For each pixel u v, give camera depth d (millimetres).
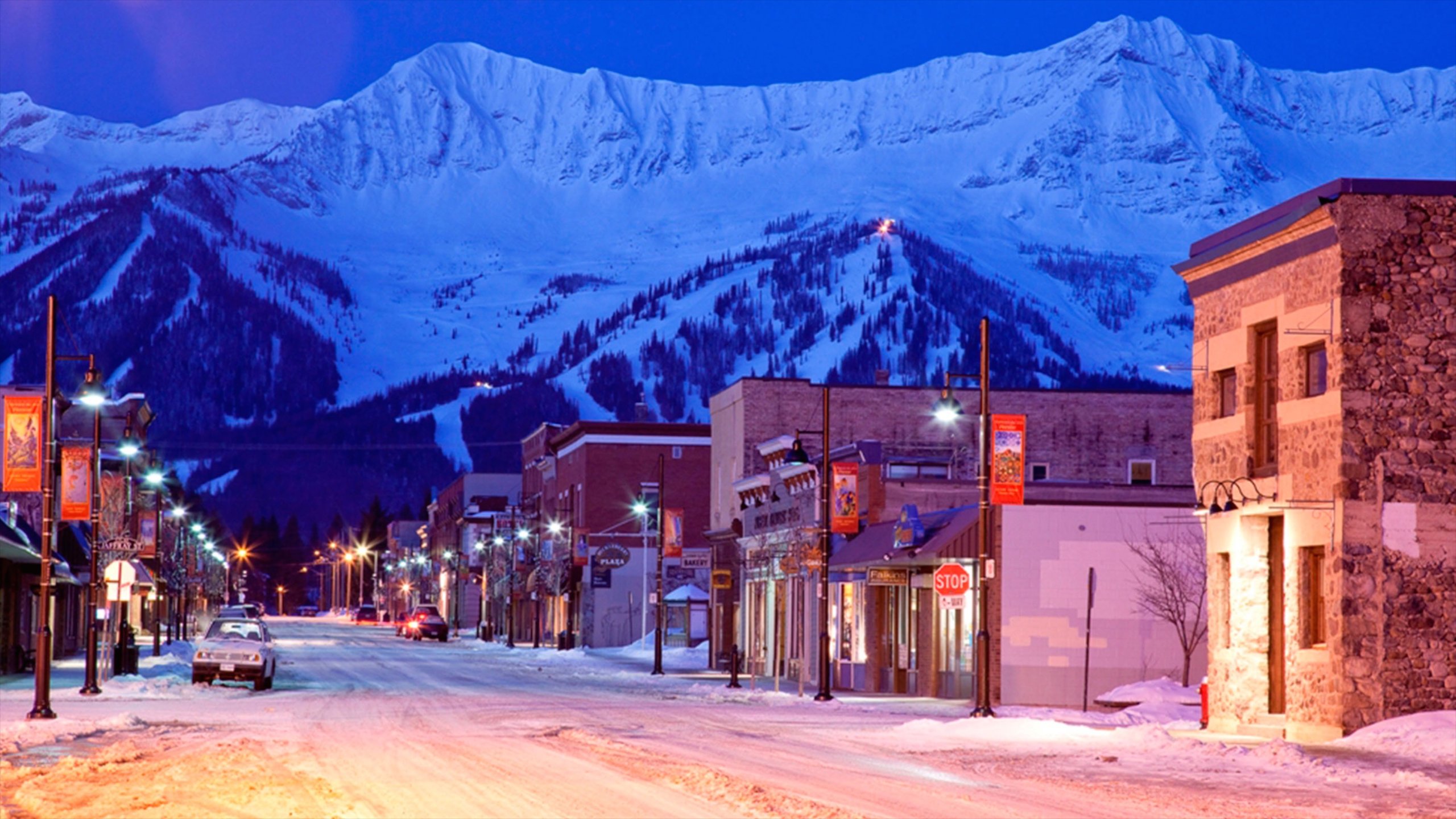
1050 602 42312
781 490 62906
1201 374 33500
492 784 19922
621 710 37188
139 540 70750
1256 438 31438
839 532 53625
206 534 152250
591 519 96250
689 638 89875
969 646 43469
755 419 70688
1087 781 21078
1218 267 32750
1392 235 28266
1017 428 34938
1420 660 27750
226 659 45906
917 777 21375
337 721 32688
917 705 40781
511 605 100875
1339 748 25594
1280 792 19781
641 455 97000
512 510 114750
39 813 16547
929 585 45719
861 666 52000
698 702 41812
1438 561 27891
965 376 35688
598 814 16797
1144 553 42125
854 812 17047
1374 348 28156
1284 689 30828
